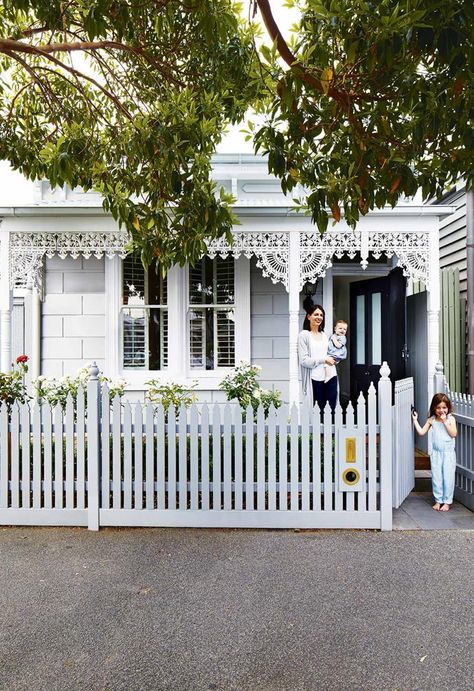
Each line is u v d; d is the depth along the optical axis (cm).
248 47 456
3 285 671
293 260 666
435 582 348
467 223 752
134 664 259
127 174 447
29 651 270
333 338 652
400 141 326
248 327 778
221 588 340
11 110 529
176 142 375
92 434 453
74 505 475
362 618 301
